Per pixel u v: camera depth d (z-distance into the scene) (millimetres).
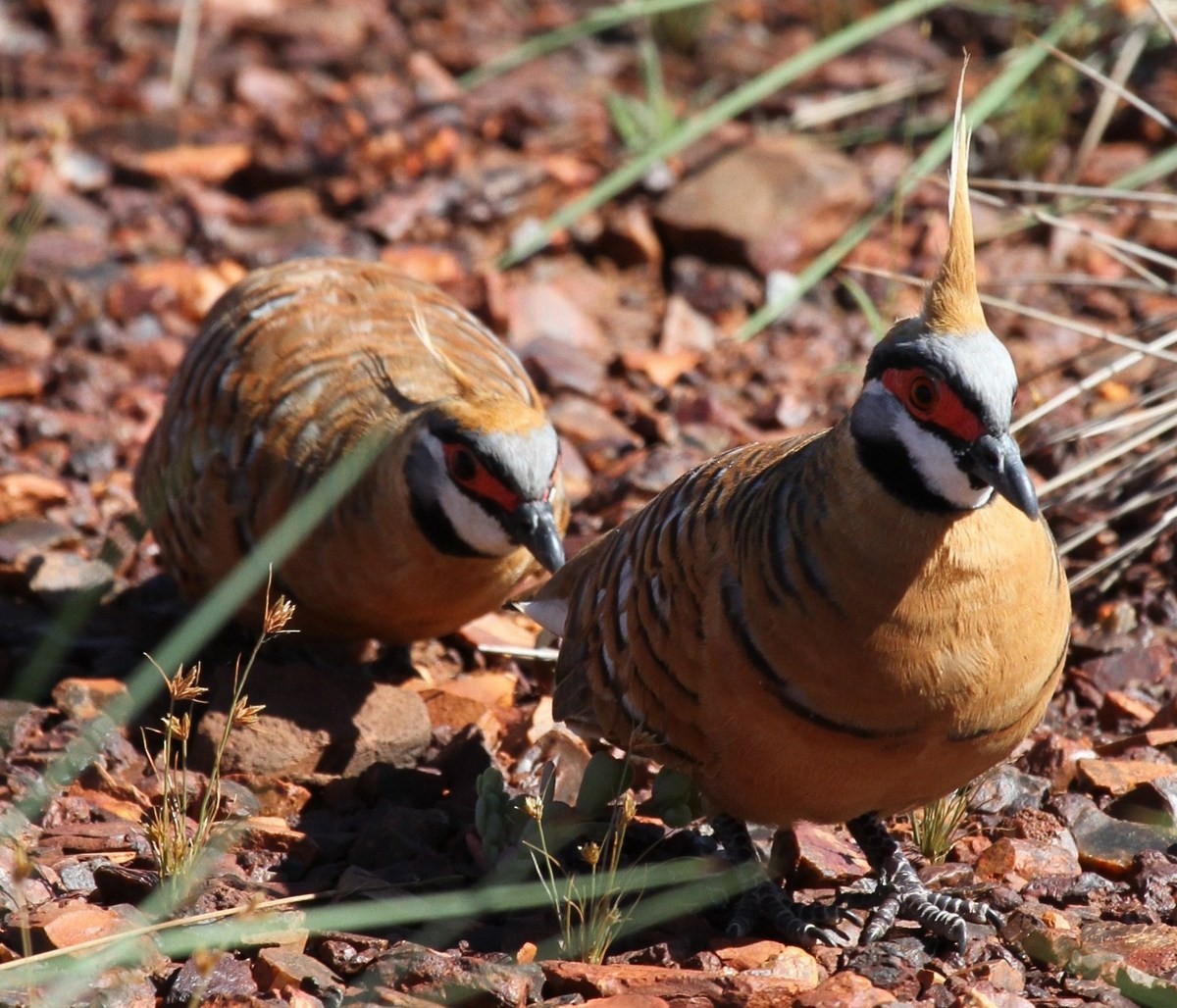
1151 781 9484
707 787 8656
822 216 16656
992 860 9031
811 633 7773
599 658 8961
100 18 21422
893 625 7680
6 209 15102
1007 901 8656
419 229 17062
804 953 8195
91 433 13945
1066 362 13523
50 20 21266
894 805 8391
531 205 17391
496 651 11422
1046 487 11906
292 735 10102
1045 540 8016
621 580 8852
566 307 15844
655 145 17234
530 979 7742
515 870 8852
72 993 7559
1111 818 9352
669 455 13297
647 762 10031
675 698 8367
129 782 9914
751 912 8703
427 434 10258
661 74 20281
